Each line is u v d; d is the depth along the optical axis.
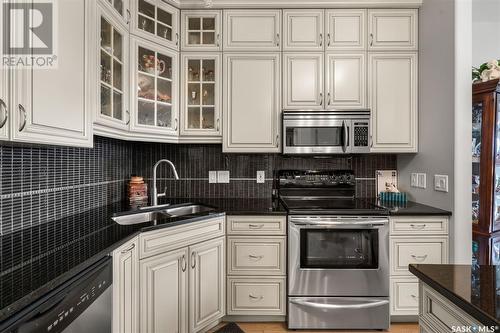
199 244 1.77
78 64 1.24
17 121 0.93
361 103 2.21
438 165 2.01
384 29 2.21
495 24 2.82
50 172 1.51
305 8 2.21
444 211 1.92
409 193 2.34
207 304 1.82
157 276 1.53
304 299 1.92
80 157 1.77
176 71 2.16
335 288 1.93
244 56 2.21
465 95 1.85
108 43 1.59
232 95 2.21
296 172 2.50
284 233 1.96
